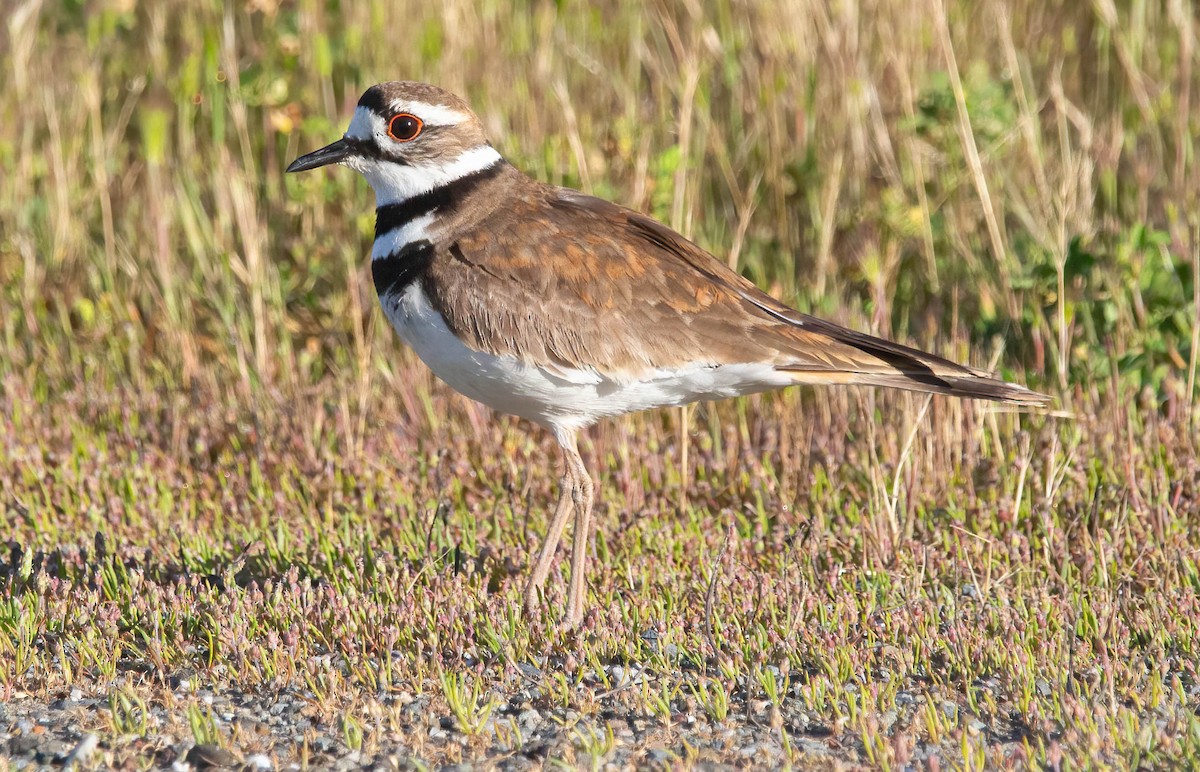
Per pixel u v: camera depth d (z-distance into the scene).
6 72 16.17
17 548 9.60
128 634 8.38
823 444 10.93
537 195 9.20
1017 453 10.33
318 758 6.94
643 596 8.67
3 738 7.10
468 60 15.55
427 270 8.83
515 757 6.97
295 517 10.37
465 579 8.93
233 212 14.27
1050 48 16.28
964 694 7.59
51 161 14.78
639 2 16.41
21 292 13.54
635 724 7.31
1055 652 7.75
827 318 12.62
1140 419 10.92
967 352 11.48
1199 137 15.04
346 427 11.19
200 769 6.82
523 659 8.07
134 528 10.20
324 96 15.10
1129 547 9.36
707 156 14.80
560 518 9.03
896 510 10.11
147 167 15.22
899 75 14.50
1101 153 14.47
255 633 8.23
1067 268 11.88
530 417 9.20
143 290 13.66
